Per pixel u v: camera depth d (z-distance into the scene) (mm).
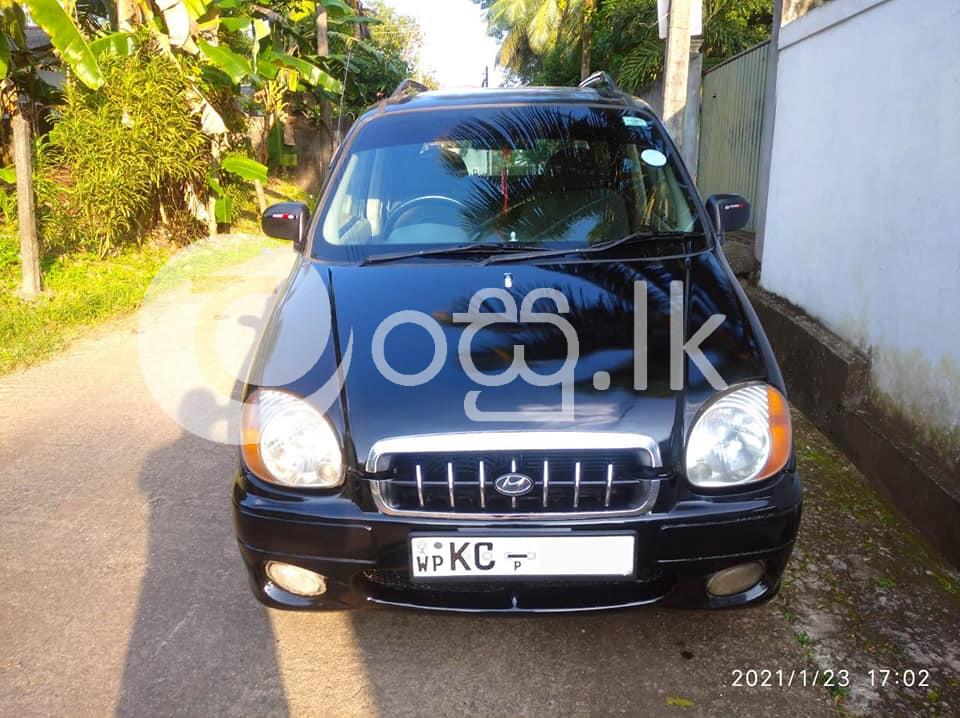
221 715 2150
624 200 3004
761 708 2145
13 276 7219
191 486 3539
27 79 9164
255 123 13820
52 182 7922
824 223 4242
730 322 2322
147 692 2240
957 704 2158
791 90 4742
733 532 2002
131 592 2725
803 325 4332
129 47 8102
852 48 3895
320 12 15008
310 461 2047
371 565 2021
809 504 3250
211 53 8242
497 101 3414
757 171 7086
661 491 1983
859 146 3812
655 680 2254
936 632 2463
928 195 3174
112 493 3471
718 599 2115
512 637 2455
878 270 3600
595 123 3271
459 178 3092
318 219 3053
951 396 2984
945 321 3031
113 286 7383
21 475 3652
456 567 1992
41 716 2150
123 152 7922
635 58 13031
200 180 9281
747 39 13086
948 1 3045
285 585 2172
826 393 3941
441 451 1965
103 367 5324
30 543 3053
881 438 3350
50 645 2451
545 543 1966
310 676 2299
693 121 8312
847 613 2551
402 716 2139
